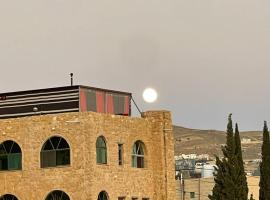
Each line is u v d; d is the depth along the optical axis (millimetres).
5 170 80000
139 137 83250
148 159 84188
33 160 78750
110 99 82812
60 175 77438
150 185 84000
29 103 81062
